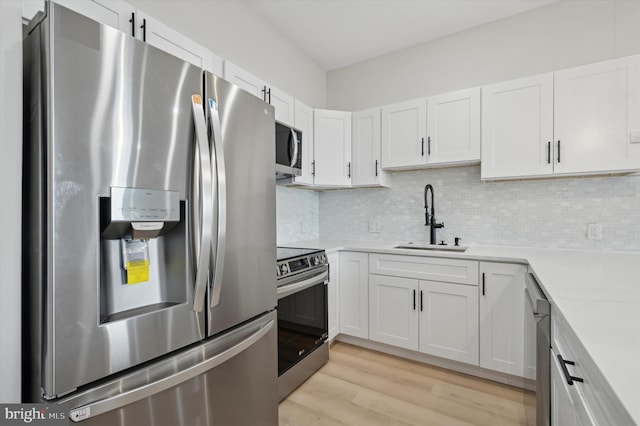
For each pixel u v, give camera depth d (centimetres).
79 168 78
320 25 263
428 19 252
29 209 80
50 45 74
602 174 204
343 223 324
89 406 77
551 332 115
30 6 102
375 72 312
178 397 100
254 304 133
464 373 217
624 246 208
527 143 210
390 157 266
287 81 285
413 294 230
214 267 110
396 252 235
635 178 205
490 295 202
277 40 273
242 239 127
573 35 225
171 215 98
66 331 75
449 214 270
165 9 185
